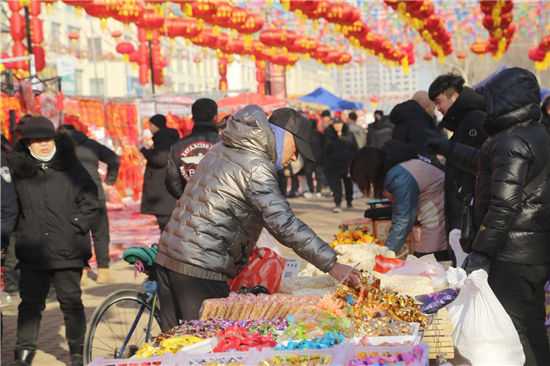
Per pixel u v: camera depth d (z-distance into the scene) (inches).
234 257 156.0
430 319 136.4
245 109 153.5
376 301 133.8
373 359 108.0
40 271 214.8
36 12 545.0
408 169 225.0
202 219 153.0
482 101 216.2
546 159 160.6
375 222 255.8
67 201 213.3
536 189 161.0
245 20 525.3
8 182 202.8
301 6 517.7
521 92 160.9
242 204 151.6
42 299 217.3
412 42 847.1
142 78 797.9
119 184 765.3
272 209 145.7
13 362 212.8
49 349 241.8
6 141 293.4
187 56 1246.9
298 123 153.9
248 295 143.5
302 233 143.1
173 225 157.3
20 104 521.0
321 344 113.6
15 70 550.6
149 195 351.9
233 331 124.4
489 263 161.2
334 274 141.8
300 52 728.3
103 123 756.6
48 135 210.5
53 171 213.8
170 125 776.9
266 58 776.3
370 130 620.7
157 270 162.6
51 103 557.9
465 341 148.6
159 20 507.2
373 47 753.6
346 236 221.5
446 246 229.6
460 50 1035.9
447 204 219.0
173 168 271.7
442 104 221.8
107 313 197.5
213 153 156.3
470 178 213.0
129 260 185.8
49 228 212.1
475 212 173.0
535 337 171.2
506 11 535.2
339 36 785.6
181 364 109.2
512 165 157.8
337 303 133.3
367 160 226.5
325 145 653.3
